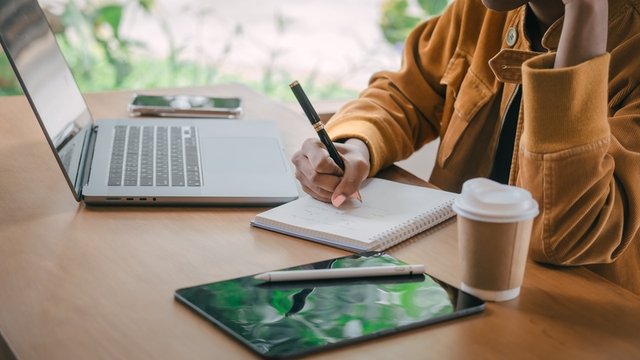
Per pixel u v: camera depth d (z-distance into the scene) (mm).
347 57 2699
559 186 997
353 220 1079
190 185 1185
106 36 2582
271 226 1075
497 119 1490
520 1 1269
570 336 822
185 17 2619
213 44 2650
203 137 1404
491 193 876
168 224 1088
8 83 2266
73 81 1425
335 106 2490
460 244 895
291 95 2689
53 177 1261
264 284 904
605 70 979
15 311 845
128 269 947
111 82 2627
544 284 945
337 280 919
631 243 1228
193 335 797
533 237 1017
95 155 1284
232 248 1014
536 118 991
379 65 2713
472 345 795
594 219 1010
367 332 797
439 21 1638
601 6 998
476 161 1524
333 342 776
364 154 1284
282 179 1233
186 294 875
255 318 821
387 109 1542
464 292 896
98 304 860
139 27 2600
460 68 1563
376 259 976
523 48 1391
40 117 1080
